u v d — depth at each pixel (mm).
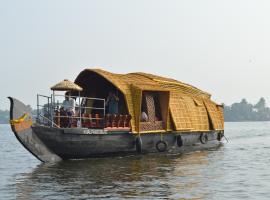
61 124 19297
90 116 20062
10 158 22234
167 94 22938
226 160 19625
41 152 17906
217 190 12148
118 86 20672
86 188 12422
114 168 16531
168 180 13750
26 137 17375
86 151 18922
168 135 23062
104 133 19312
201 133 26969
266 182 13445
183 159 19875
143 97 22547
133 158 20016
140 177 14359
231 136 47406
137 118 20875
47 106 19375
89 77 22750
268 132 62469
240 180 13789
